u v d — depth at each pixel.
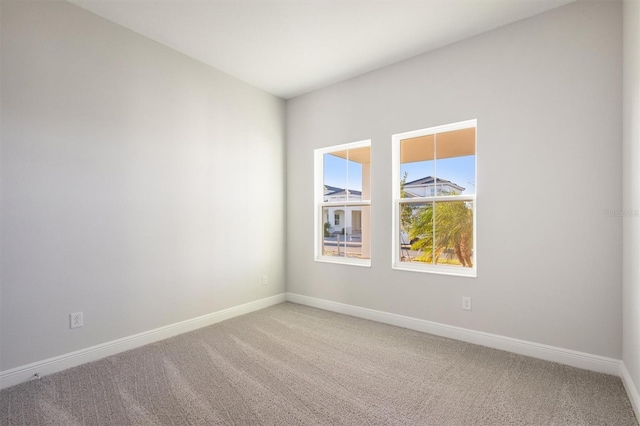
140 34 2.90
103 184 2.66
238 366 2.47
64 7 2.45
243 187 3.84
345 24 2.74
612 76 2.31
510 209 2.72
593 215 2.38
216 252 3.54
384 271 3.48
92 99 2.60
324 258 4.11
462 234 3.08
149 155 2.97
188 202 3.28
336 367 2.45
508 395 2.07
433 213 3.25
